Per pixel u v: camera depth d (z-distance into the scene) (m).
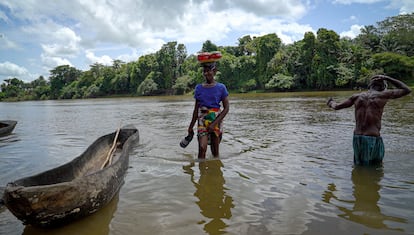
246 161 5.91
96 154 6.57
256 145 7.42
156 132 10.45
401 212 3.47
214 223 3.39
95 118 17.94
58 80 109.69
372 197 3.90
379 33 59.81
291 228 3.21
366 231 3.09
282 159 5.95
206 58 6.17
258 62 64.50
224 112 6.25
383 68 46.44
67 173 4.59
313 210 3.61
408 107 15.02
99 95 92.81
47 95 110.62
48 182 4.01
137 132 8.51
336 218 3.38
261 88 62.72
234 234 3.13
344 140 7.54
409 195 3.92
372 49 55.28
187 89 74.88
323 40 51.88
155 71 80.25
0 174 5.63
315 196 4.02
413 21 55.50
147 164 5.97
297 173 5.00
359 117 5.30
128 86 89.00
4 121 13.38
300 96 35.09
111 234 3.21
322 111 15.53
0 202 4.08
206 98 6.23
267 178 4.83
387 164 5.25
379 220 3.30
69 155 7.18
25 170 5.89
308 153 6.33
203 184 4.67
